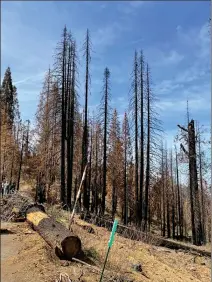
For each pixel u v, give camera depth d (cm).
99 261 909
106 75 3089
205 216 3052
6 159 4003
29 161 3978
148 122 2927
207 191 2938
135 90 2994
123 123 3697
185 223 4719
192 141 2292
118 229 1616
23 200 1582
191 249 1593
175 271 1002
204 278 988
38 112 3241
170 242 1594
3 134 3809
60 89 2666
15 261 824
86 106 2939
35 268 779
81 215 1692
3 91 4825
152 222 5359
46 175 2902
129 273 874
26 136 4556
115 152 3750
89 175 3744
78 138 3353
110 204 4997
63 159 2541
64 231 941
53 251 893
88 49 2941
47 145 2977
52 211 1481
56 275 748
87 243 1048
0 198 1711
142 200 2972
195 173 2339
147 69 3009
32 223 1158
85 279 742
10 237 1060
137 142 2991
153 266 1010
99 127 3875
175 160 4447
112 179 3947
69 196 2580
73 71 2752
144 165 3114
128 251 1115
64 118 2612
